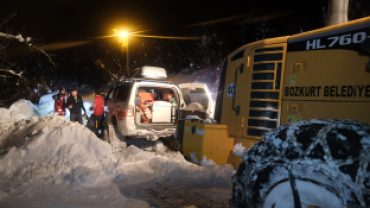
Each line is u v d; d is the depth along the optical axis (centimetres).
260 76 370
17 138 485
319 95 297
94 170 405
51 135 451
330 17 345
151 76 827
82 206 307
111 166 431
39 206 302
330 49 290
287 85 334
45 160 419
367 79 255
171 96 759
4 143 487
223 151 424
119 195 347
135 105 644
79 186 365
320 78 297
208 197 353
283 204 196
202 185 396
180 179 414
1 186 348
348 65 272
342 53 278
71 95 776
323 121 205
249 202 216
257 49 378
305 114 310
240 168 237
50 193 337
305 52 316
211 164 420
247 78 389
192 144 447
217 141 421
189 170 443
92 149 459
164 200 340
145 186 386
